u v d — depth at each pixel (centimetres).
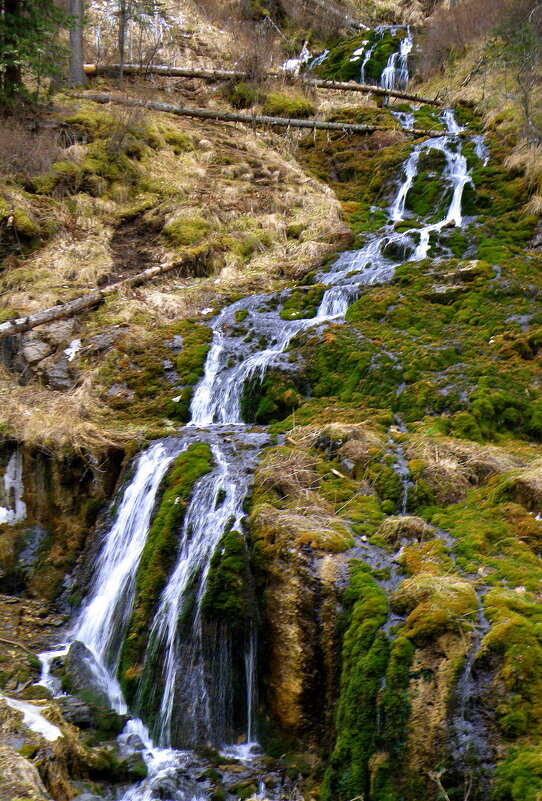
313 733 447
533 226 1117
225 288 1058
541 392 704
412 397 716
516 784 325
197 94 1786
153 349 888
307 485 581
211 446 671
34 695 501
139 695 510
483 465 580
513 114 1475
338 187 1462
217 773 443
